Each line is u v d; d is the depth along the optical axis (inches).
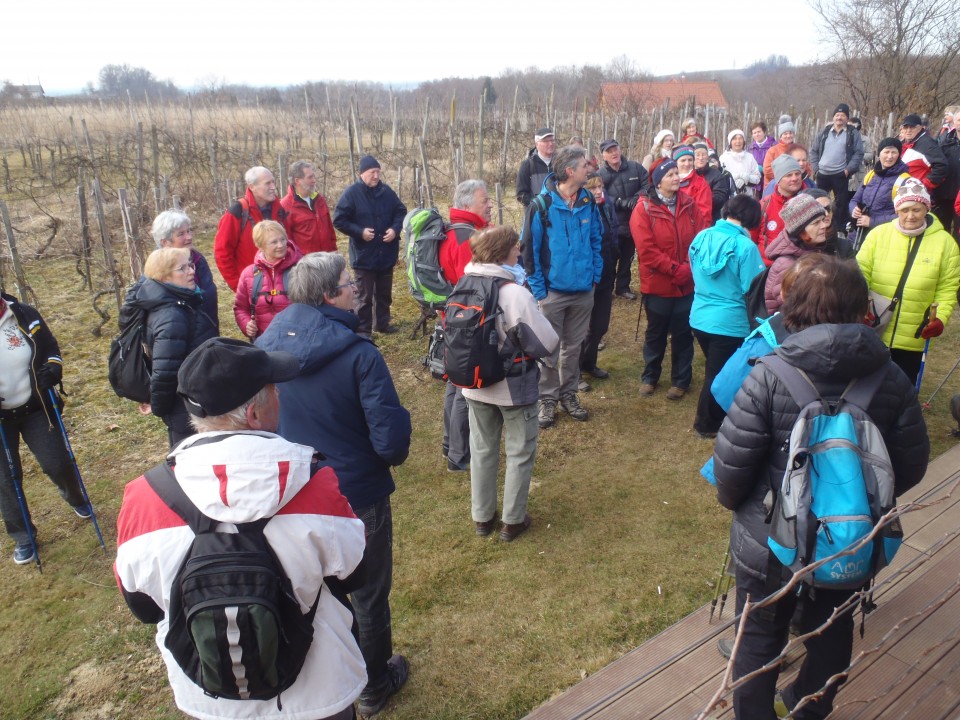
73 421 205.6
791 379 79.7
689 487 167.5
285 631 59.9
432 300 177.8
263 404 66.7
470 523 156.6
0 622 130.4
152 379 129.1
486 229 136.4
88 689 115.7
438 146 661.3
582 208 184.1
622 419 203.0
